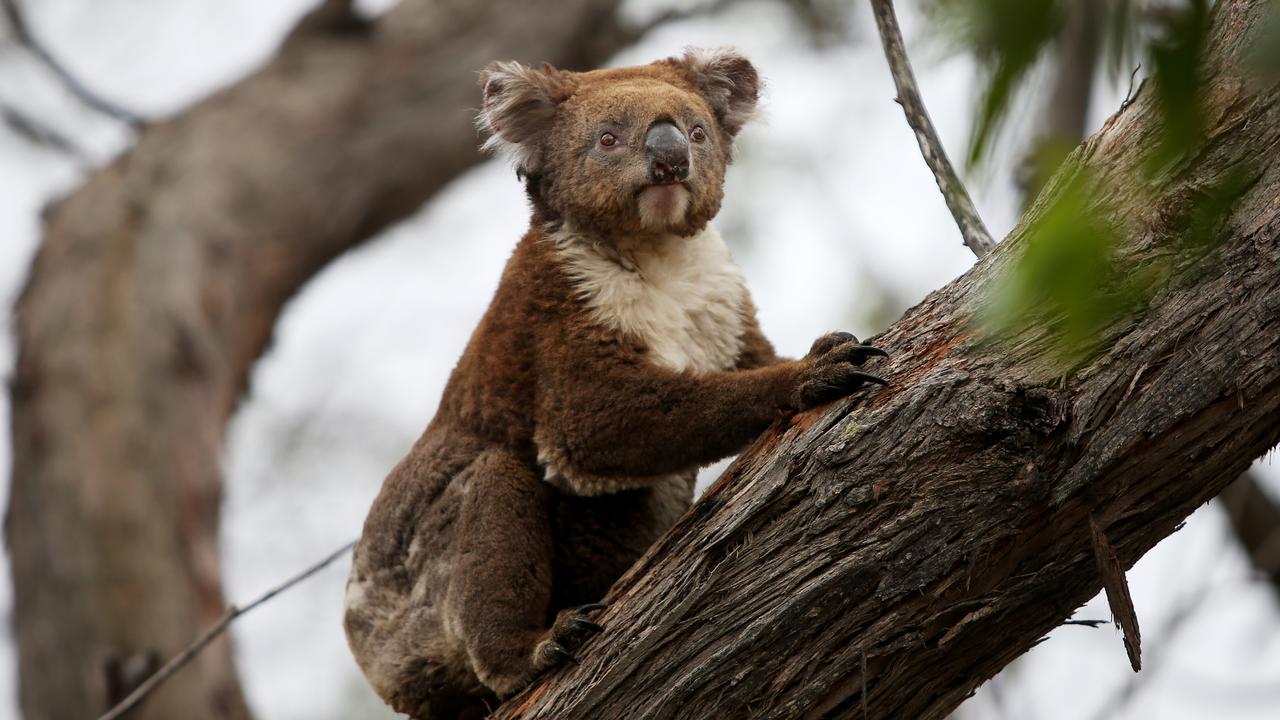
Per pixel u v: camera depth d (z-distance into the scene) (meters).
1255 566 15.72
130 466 17.36
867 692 7.41
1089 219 4.72
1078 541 7.21
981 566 7.21
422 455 10.67
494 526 9.80
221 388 18.92
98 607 16.61
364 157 21.02
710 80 11.38
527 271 10.44
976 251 8.45
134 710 15.95
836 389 7.72
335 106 21.14
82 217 19.19
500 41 22.17
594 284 10.16
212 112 20.75
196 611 17.02
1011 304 4.75
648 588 7.96
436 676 10.27
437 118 21.52
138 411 17.72
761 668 7.45
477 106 21.80
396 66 21.72
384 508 10.79
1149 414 6.90
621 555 10.34
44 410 17.59
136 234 19.11
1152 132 7.01
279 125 20.75
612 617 8.12
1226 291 6.82
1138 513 7.17
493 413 10.20
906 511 7.24
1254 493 16.70
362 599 10.83
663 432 9.27
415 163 21.38
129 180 19.75
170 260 18.94
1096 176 7.14
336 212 20.83
